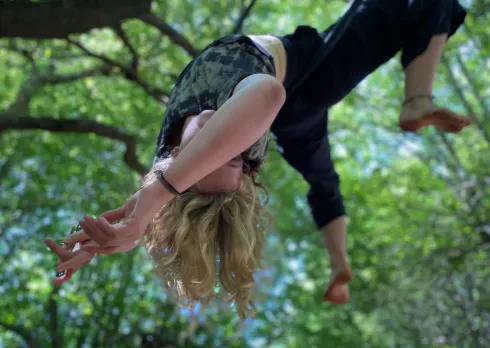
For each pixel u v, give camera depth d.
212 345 9.88
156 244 2.29
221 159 1.97
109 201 11.94
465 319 11.41
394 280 12.95
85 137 11.95
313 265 15.49
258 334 14.58
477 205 11.18
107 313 10.48
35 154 11.68
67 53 11.01
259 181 2.48
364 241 14.00
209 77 2.39
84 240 2.03
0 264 11.33
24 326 10.89
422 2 3.05
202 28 11.14
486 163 11.77
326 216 3.44
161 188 1.98
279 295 15.20
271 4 11.88
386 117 14.03
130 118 12.16
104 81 11.97
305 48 2.88
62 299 10.57
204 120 2.24
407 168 14.45
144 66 10.51
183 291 2.31
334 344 14.85
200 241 2.19
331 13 12.73
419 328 12.09
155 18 7.33
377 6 3.07
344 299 3.43
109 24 5.40
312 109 3.03
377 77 13.71
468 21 11.44
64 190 12.14
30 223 11.67
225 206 2.26
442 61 12.32
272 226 2.62
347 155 15.23
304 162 3.27
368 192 14.29
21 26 5.18
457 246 11.22
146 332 10.19
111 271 11.20
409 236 12.50
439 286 11.72
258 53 2.48
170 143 2.43
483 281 11.38
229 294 2.30
